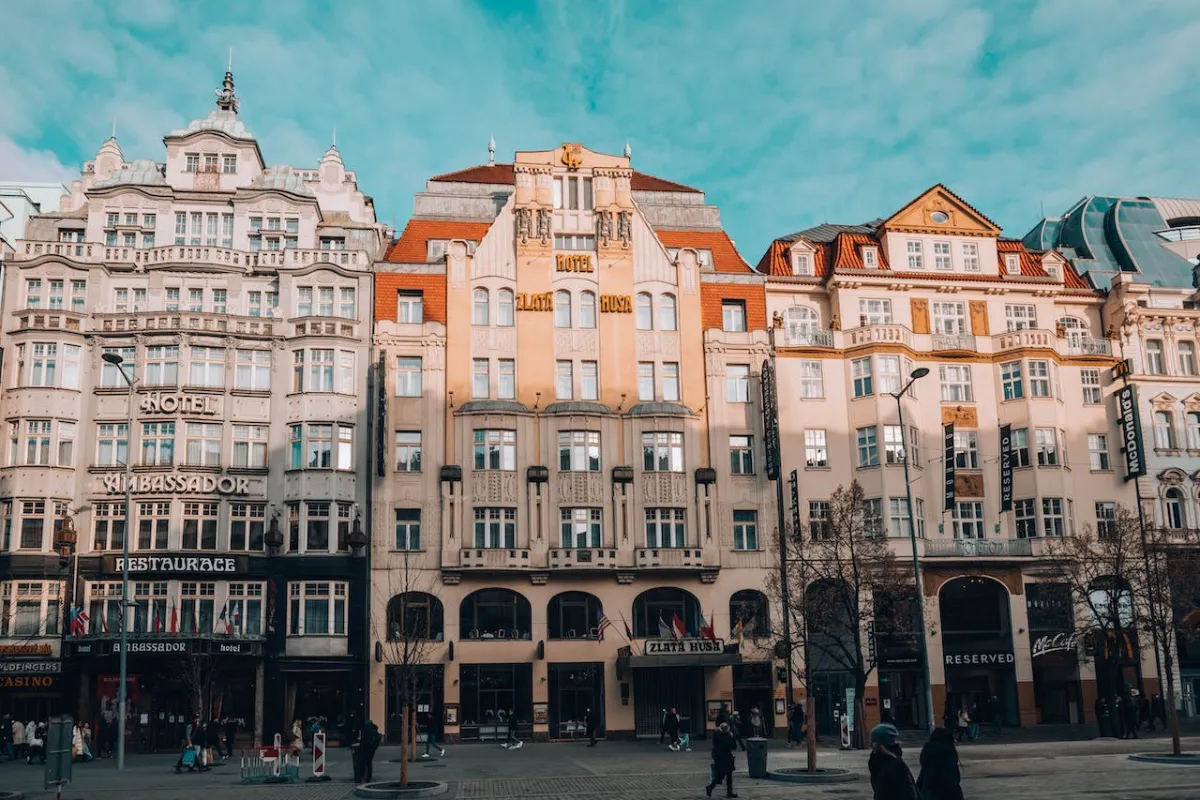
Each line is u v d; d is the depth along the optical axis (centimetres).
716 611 5409
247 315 5484
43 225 5634
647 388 5697
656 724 5316
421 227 5900
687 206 6244
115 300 5456
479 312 5659
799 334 5975
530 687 5200
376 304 5562
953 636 5597
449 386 5500
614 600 5344
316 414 5328
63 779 2567
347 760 4238
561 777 3372
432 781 3212
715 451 5616
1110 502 5884
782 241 6331
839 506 4753
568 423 5509
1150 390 6116
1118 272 6525
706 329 5778
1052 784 2945
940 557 5491
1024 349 5878
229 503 5228
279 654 5034
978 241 6219
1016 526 5759
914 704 5597
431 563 5259
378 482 5306
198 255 5497
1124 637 5150
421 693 4428
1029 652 5541
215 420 5291
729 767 2762
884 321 5975
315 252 5556
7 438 5153
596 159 5919
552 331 5662
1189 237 7850
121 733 3950
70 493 5150
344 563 5184
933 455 5778
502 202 6056
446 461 5403
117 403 5269
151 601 5047
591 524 5444
